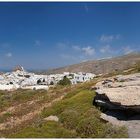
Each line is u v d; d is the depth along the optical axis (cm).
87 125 1925
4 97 6419
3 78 18988
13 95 6438
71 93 3872
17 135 1825
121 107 2202
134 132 1816
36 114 3381
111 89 2477
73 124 2066
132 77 2775
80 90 3809
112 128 1822
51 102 4153
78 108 2569
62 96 4375
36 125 2073
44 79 17875
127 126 1955
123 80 2809
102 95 2467
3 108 4988
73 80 17675
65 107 2786
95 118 2034
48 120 2186
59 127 2022
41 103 4447
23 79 18825
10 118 3728
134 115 2184
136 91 2277
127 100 2183
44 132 1881
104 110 2423
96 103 2622
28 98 5603
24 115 3738
